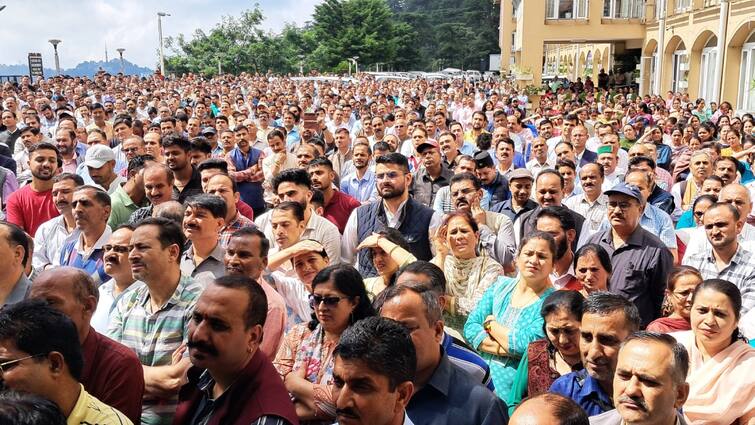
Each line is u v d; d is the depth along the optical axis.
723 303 3.82
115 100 21.36
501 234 6.54
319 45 75.12
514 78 36.25
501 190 8.07
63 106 17.62
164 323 4.00
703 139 12.16
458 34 99.88
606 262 4.91
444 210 7.36
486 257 5.49
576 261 4.96
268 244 4.42
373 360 2.65
